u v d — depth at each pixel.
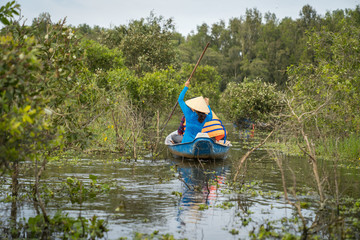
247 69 69.75
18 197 5.90
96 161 9.66
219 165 9.85
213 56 72.94
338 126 11.38
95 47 22.91
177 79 23.34
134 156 10.26
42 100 4.14
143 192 6.47
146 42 29.59
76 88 6.17
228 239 4.31
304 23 68.31
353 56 12.12
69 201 5.77
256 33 79.88
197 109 10.63
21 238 4.24
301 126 6.23
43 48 5.39
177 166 9.48
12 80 3.76
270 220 5.03
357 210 5.43
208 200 6.03
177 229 4.63
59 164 8.99
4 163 4.11
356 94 10.89
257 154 11.86
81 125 6.35
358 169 8.79
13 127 3.56
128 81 16.53
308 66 12.90
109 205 5.60
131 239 4.26
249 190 6.78
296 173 8.48
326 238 4.37
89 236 4.34
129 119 12.80
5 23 4.33
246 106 21.05
